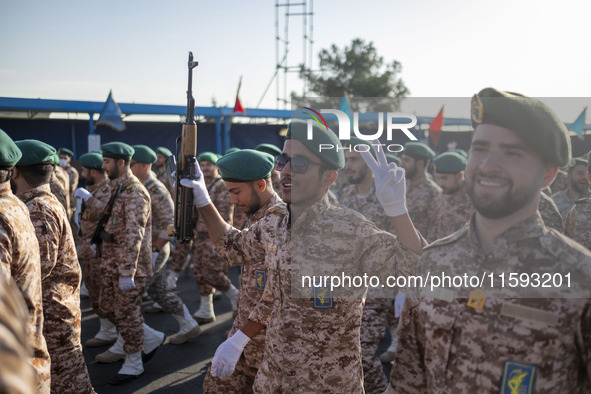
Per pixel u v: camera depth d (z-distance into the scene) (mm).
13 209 2014
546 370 1244
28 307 2014
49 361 2123
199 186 2178
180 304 4613
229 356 2072
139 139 14172
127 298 3861
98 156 5289
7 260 1898
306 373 1753
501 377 1264
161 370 4133
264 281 2398
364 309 2375
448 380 1336
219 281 5090
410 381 1500
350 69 26656
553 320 1236
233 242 2170
